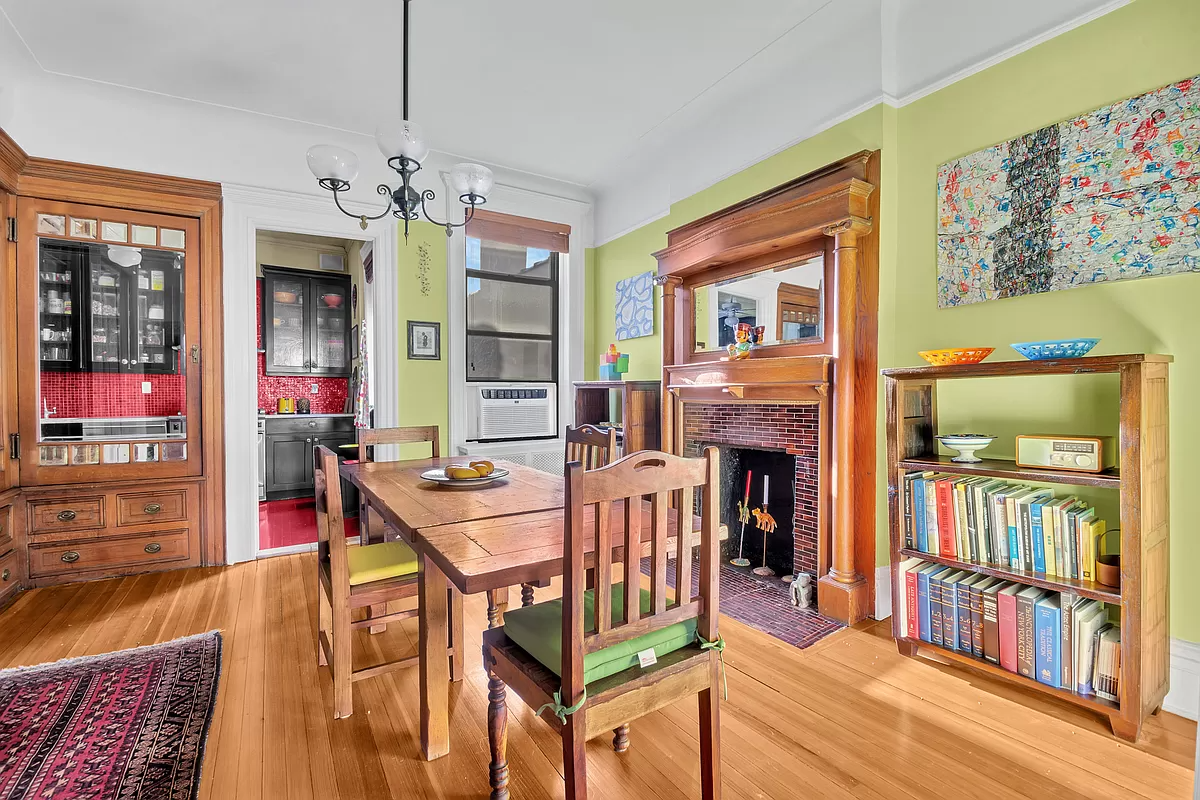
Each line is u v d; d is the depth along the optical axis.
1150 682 1.64
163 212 3.14
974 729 1.69
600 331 4.56
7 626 2.42
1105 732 1.67
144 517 3.10
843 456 2.44
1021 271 2.08
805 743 1.63
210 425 3.24
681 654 1.32
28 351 2.85
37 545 2.86
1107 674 1.67
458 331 3.96
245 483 3.34
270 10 2.30
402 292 3.75
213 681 1.97
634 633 1.22
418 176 3.80
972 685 1.95
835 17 2.44
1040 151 2.01
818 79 2.67
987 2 2.15
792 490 3.07
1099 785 1.44
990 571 1.90
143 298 3.11
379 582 1.84
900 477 2.15
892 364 2.50
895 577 2.17
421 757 1.57
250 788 1.44
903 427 2.17
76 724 1.70
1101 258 1.88
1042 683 1.79
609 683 1.19
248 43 2.53
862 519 2.51
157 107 3.07
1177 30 1.71
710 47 2.62
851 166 2.48
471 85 2.92
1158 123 1.75
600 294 4.55
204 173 3.20
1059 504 1.82
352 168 2.03
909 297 2.44
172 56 2.62
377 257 3.69
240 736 1.65
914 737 1.66
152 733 1.66
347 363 5.84
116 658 2.13
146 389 3.12
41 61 2.64
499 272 4.42
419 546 1.43
